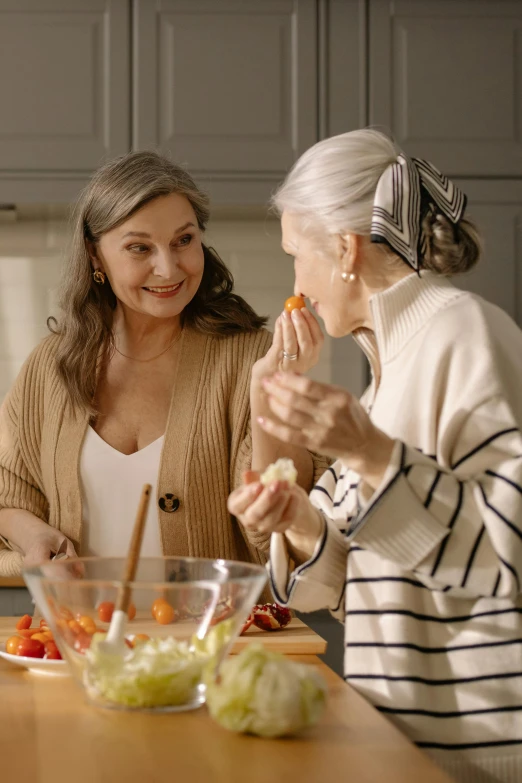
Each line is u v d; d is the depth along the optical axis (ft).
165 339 5.57
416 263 3.44
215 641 3.00
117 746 2.63
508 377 3.22
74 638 2.98
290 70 8.96
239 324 5.57
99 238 5.29
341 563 3.57
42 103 8.84
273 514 3.22
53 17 8.85
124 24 8.88
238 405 5.36
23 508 5.65
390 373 3.41
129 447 5.44
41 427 5.66
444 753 3.09
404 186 3.45
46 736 2.72
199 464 5.30
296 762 2.51
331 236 3.59
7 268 9.63
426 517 3.02
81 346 5.49
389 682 3.15
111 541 5.35
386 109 9.00
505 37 9.09
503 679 3.08
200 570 3.39
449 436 3.15
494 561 3.02
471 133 9.05
